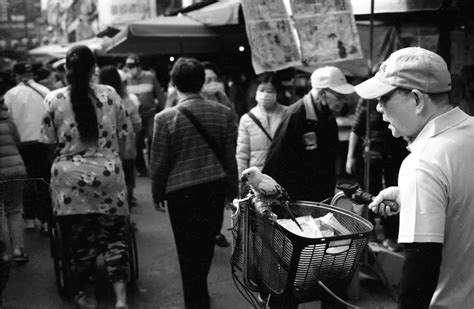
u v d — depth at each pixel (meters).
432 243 1.60
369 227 2.02
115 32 9.54
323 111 3.57
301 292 1.96
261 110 4.56
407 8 4.55
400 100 1.77
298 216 2.37
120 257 3.75
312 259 1.91
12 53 5.37
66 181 3.54
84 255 3.73
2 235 3.14
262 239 2.06
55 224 3.71
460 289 1.71
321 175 3.62
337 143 3.70
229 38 8.39
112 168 3.62
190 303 3.61
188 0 9.03
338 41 4.14
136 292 4.28
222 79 8.55
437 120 1.74
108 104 3.63
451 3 4.55
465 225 1.67
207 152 3.54
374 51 5.34
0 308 3.34
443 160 1.67
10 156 3.81
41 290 3.94
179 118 3.49
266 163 3.63
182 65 3.56
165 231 5.85
